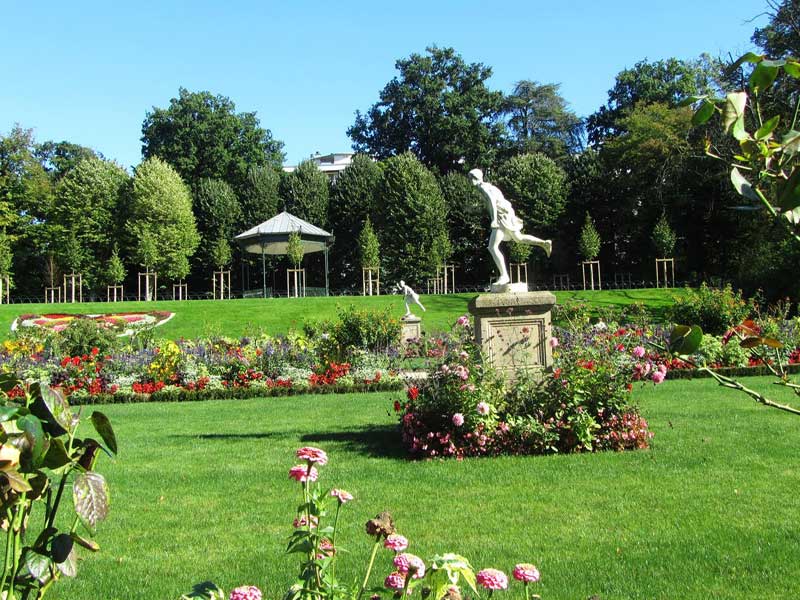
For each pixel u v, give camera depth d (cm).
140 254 5466
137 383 1775
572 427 902
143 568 524
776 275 3170
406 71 6594
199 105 6500
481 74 6638
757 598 437
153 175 5650
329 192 6162
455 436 913
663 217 4891
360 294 6031
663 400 1339
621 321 2605
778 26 2825
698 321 2234
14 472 215
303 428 1188
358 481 777
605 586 461
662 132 4831
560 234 5722
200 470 867
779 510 620
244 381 1820
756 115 200
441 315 3816
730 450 874
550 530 587
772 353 1773
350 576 481
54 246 5644
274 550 559
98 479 240
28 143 5819
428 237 5522
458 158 6588
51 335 2050
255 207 5997
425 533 587
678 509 635
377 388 1789
